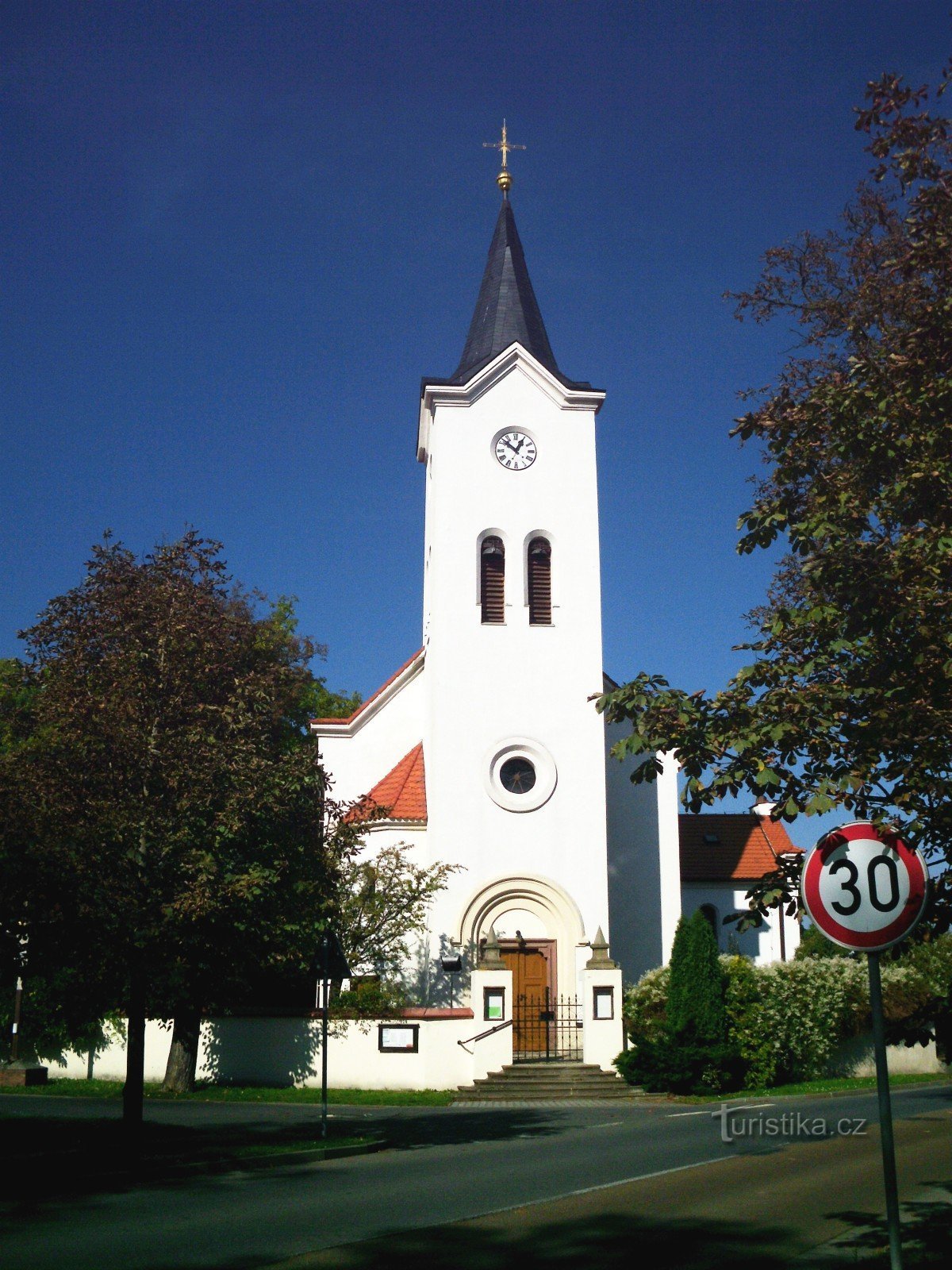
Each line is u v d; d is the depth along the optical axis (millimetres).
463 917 31141
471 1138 19922
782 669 10312
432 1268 10344
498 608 33375
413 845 31859
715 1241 11500
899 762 9711
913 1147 18000
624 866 34531
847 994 31344
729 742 10312
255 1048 29047
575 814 32062
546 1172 15969
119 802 17766
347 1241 11516
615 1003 28953
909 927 8305
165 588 19109
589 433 34531
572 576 33594
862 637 10117
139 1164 16156
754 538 11531
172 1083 28078
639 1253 10961
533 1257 10836
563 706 32750
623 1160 17016
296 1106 25422
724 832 41125
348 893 28094
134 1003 18281
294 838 19219
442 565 33281
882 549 10156
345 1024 28547
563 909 31406
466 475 33875
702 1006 27969
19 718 19172
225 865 17906
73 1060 31875
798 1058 30125
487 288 37062
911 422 10492
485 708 32500
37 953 17625
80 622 19016
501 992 28672
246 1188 14906
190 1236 11781
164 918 17109
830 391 11016
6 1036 32656
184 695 18609
